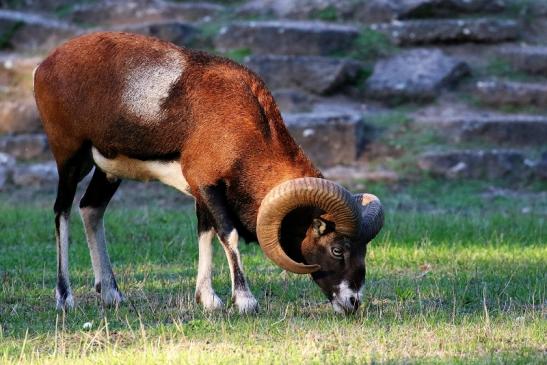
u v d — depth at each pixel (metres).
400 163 59.97
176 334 25.39
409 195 56.62
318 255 27.75
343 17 72.50
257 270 35.53
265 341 24.69
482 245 41.06
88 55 29.16
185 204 55.22
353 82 67.19
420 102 66.12
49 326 26.78
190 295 31.17
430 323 26.45
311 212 27.50
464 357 23.00
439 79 66.62
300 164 28.22
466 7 72.75
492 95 66.06
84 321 27.41
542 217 50.09
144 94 28.23
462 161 59.22
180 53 28.77
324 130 60.41
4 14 71.12
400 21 71.62
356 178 58.44
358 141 60.62
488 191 57.53
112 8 73.81
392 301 30.28
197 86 28.14
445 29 70.25
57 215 30.17
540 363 22.38
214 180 28.05
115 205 54.50
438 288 31.81
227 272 35.00
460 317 27.47
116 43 29.08
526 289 31.70
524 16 73.44
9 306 29.78
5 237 42.34
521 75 68.38
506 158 59.22
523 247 40.59
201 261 29.78
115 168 29.69
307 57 66.50
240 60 66.38
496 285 32.53
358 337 24.91
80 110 29.09
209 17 73.94
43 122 30.23
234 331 25.75
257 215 27.88
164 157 28.77
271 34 68.19
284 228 27.86
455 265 36.75
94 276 33.50
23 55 69.12
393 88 66.06
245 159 27.86
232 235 28.11
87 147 29.81
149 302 30.27
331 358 22.72
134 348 23.89
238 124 27.83
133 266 36.59
